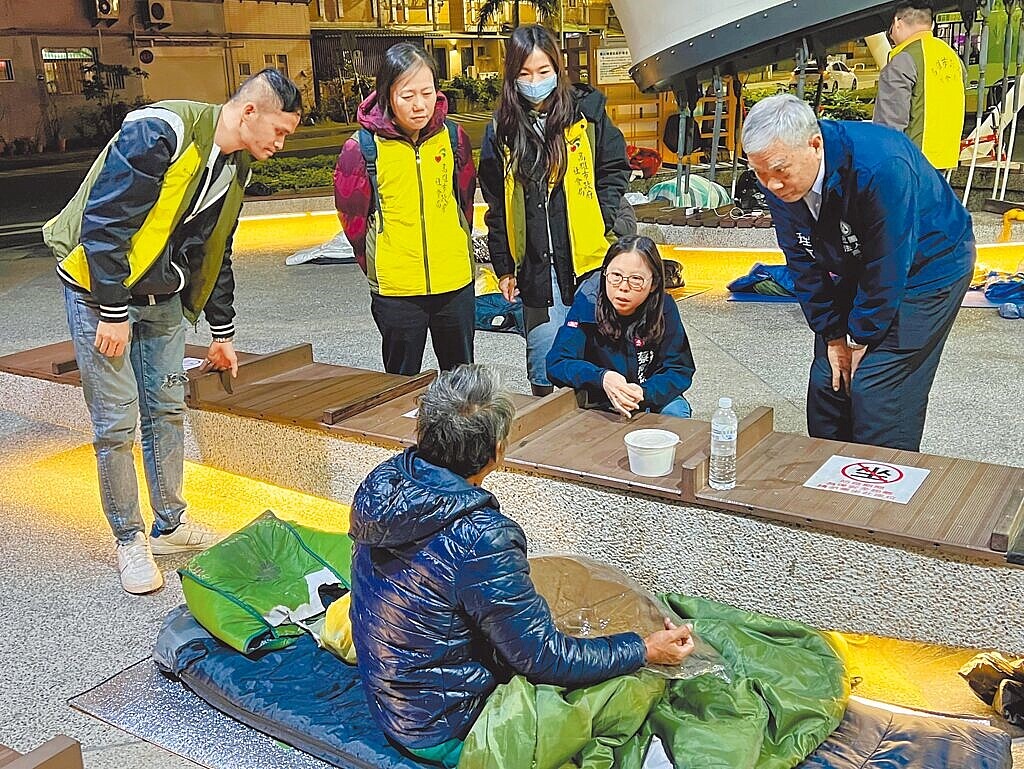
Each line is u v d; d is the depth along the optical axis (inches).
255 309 254.4
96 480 145.3
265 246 361.4
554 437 111.6
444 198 136.3
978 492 92.4
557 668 74.4
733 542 93.7
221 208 111.6
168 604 110.4
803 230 108.3
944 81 228.8
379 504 72.8
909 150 102.2
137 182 99.0
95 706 91.1
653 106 417.4
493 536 72.5
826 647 86.4
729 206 337.7
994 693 84.6
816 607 91.0
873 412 112.5
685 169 337.1
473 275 144.2
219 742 84.7
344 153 134.6
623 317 119.6
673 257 308.8
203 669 91.0
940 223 105.3
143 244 104.7
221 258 118.3
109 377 108.8
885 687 89.1
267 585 99.8
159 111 100.3
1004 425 149.4
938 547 82.7
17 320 250.7
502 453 76.9
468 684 75.9
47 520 132.3
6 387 160.6
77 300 106.8
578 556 97.9
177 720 88.2
